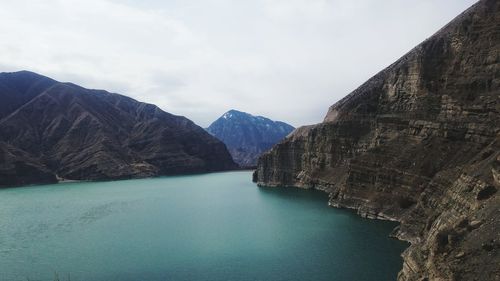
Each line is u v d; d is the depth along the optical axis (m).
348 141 150.12
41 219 110.19
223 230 89.50
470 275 37.41
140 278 59.38
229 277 58.22
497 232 39.69
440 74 122.31
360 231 82.50
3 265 67.44
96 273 62.28
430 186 76.94
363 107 151.50
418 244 53.84
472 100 103.00
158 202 142.00
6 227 99.25
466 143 88.38
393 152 103.75
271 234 83.38
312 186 162.12
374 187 103.31
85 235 88.69
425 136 99.25
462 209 55.25
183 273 60.78
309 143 170.62
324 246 72.25
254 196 149.88
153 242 80.31
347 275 56.94
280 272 59.44
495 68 103.44
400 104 132.00
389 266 60.00
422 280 43.22
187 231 89.81
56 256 72.06
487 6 118.25
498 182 51.59
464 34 120.31
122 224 100.69
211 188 188.75
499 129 81.69
